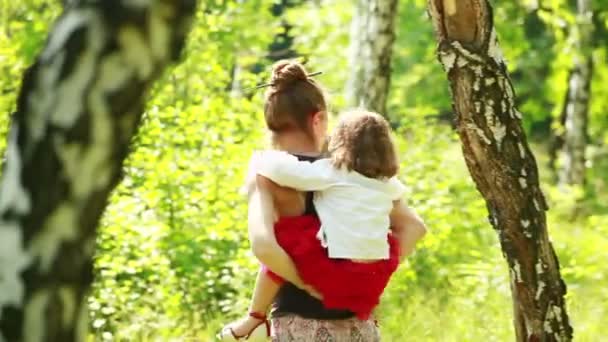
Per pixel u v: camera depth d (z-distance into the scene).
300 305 4.50
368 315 4.54
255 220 4.45
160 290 10.31
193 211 11.34
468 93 5.71
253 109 12.88
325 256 4.43
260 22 18.25
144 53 1.99
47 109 2.00
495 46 5.72
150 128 11.50
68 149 2.00
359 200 4.49
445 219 12.33
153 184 11.23
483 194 5.93
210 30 13.98
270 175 4.46
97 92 1.99
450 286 11.92
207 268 11.02
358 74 12.73
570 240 14.86
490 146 5.75
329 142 4.62
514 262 5.95
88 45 1.98
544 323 6.00
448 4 5.61
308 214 4.52
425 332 9.90
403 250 4.79
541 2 17.83
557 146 30.62
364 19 12.76
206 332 9.80
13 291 2.04
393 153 4.59
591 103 25.81
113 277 10.44
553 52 26.44
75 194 2.03
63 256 2.05
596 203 20.59
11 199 2.04
